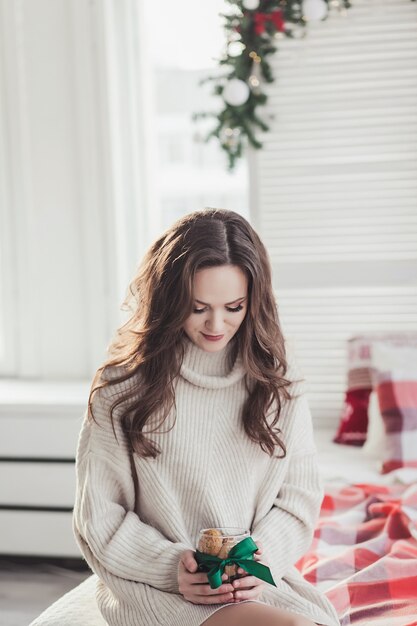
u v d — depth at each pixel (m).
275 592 1.59
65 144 3.54
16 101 3.57
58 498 3.20
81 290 3.58
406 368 2.94
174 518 1.63
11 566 3.32
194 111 4.66
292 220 3.35
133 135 3.60
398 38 3.22
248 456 1.68
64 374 3.62
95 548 1.59
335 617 1.65
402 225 3.28
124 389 1.65
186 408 1.66
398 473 2.62
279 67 3.31
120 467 1.64
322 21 3.26
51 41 3.53
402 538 2.21
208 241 1.56
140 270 1.68
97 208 3.53
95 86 3.50
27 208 3.59
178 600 1.52
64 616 1.68
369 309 3.30
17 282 3.63
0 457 3.23
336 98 3.28
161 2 3.93
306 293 3.34
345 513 2.39
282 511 1.69
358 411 3.07
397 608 1.80
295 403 1.72
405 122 3.25
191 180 4.73
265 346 1.66
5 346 3.67
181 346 1.65
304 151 3.32
